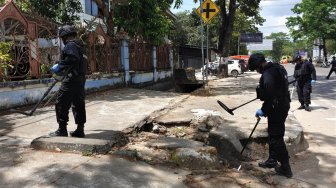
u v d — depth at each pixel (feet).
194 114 27.73
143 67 52.80
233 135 21.56
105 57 42.45
